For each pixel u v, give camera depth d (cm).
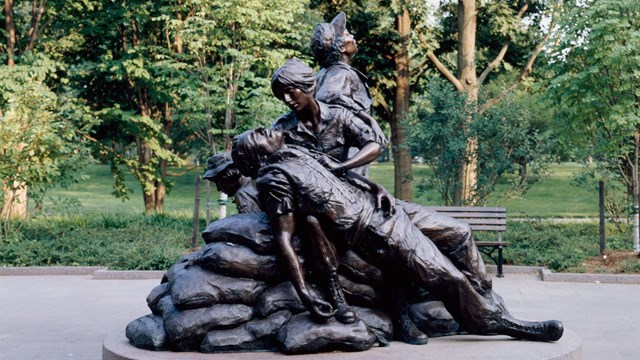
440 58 2497
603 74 1568
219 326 522
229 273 534
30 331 761
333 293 532
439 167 1617
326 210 525
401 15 2170
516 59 2447
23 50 2120
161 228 1691
